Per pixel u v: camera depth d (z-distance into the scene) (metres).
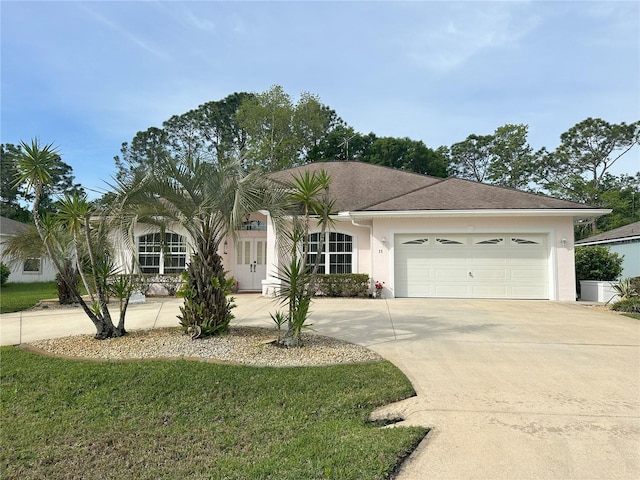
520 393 4.98
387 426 4.26
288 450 3.72
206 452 3.79
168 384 5.39
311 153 41.19
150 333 8.39
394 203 15.03
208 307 7.85
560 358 6.52
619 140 43.19
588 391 5.03
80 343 7.63
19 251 13.41
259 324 9.41
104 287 8.27
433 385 5.30
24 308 12.68
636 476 3.15
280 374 5.73
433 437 3.85
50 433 4.20
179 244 16.84
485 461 3.39
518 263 14.52
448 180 17.19
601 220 41.19
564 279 14.11
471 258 14.72
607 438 3.78
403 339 7.85
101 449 3.88
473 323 9.49
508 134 48.56
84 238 8.46
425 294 14.84
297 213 7.70
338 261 15.97
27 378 5.70
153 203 7.56
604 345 7.35
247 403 4.90
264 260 18.45
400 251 15.06
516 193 15.52
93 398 5.06
